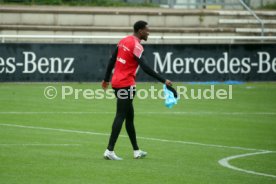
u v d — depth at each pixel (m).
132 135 36.06
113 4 101.06
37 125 47.97
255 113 57.84
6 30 87.31
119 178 30.77
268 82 79.50
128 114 35.72
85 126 48.25
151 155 37.50
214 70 77.81
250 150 40.22
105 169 32.84
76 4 99.50
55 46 74.06
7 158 35.19
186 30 92.50
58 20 91.75
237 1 102.12
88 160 35.25
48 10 91.50
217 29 93.81
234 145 41.97
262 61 79.12
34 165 33.44
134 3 102.75
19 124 48.22
